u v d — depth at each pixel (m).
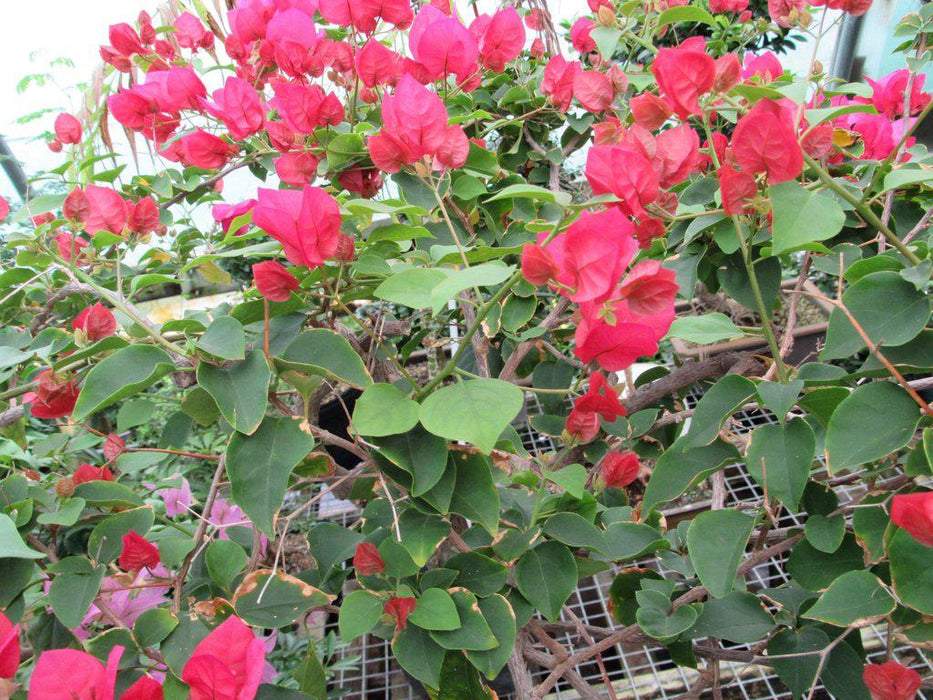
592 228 0.45
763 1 2.22
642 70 1.25
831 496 0.65
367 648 1.27
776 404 0.56
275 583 0.67
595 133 0.72
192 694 0.50
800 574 0.68
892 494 0.60
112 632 0.64
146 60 1.26
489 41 1.03
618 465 0.82
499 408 0.51
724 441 0.63
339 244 0.62
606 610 1.19
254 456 0.57
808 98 0.95
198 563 0.88
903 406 0.52
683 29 2.29
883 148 0.87
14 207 2.41
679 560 0.80
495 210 1.10
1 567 0.60
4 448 1.29
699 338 0.62
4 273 0.80
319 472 0.74
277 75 1.16
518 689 0.77
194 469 1.56
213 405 0.65
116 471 1.15
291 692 0.63
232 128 0.94
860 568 0.66
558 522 0.72
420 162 0.71
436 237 0.93
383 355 1.03
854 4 0.81
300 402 0.99
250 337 0.68
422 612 0.64
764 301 0.77
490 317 0.88
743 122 0.49
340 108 0.93
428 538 0.64
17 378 0.88
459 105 1.16
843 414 0.52
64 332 0.79
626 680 1.15
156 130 1.13
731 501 1.45
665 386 1.02
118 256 0.77
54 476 1.05
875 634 1.12
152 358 0.59
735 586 0.80
